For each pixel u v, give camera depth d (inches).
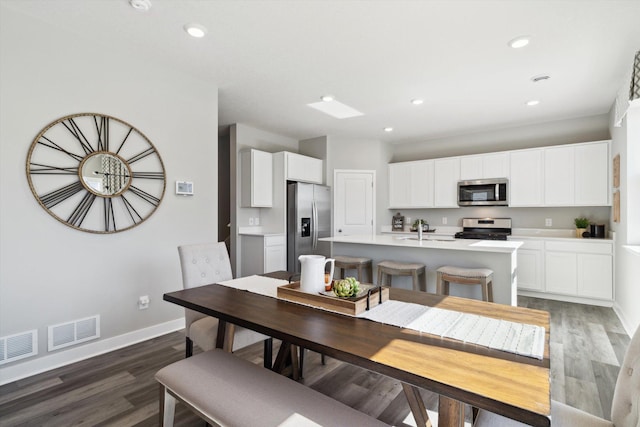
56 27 93.9
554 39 99.3
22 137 88.4
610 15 87.0
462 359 39.9
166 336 117.7
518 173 186.7
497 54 109.1
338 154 224.2
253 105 160.7
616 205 149.2
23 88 88.5
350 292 60.5
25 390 82.4
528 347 42.9
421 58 112.2
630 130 126.8
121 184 107.2
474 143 211.5
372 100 153.4
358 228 223.9
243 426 43.9
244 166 191.8
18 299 88.2
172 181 121.4
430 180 217.8
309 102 156.6
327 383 86.4
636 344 41.8
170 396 58.2
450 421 41.6
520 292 180.9
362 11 86.4
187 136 126.0
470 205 201.6
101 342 103.8
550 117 178.7
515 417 30.2
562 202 173.6
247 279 87.6
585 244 160.9
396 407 76.2
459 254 127.4
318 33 97.1
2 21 85.0
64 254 96.3
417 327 50.8
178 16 88.9
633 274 117.6
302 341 46.6
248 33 97.2
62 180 95.3
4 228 85.9
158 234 117.8
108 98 104.8
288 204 197.2
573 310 150.6
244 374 55.7
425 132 210.5
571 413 44.6
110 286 105.9
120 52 107.7
